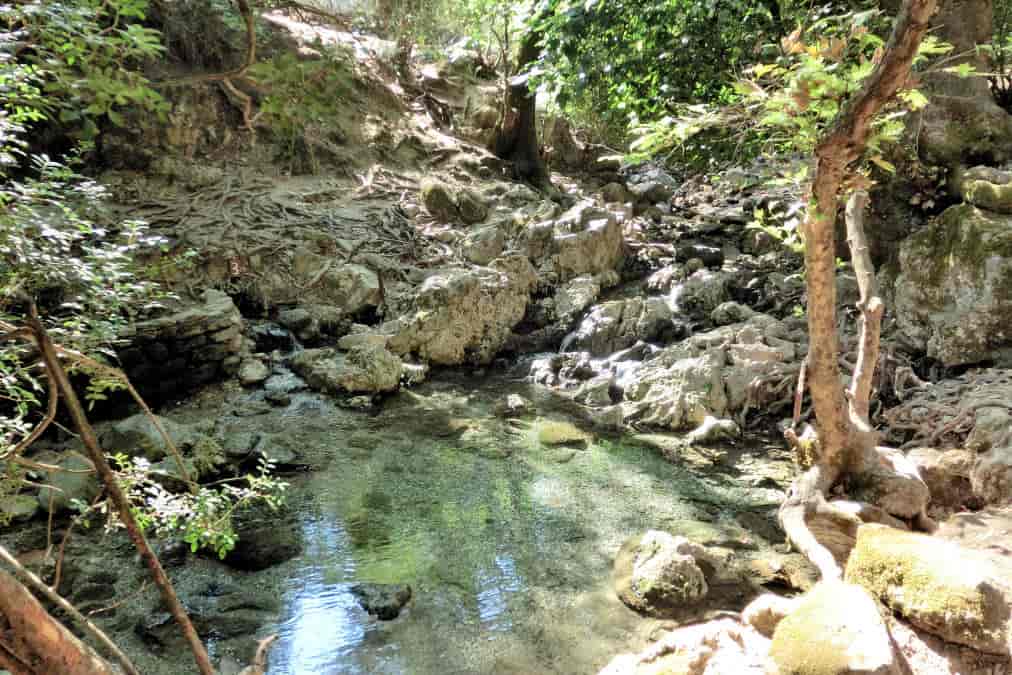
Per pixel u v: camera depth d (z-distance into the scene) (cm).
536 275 1153
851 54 424
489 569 556
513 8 1381
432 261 1175
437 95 1678
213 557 557
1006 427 632
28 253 311
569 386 962
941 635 325
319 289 1080
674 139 425
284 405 854
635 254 1313
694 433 802
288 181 1270
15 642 159
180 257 422
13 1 228
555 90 998
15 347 333
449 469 724
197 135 1202
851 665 292
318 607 505
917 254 852
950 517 534
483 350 1038
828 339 487
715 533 610
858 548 375
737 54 787
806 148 392
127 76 208
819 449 530
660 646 371
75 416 180
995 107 914
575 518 634
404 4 1512
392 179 1371
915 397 769
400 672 445
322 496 662
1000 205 803
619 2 863
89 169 1102
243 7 193
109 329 348
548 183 1560
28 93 249
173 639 468
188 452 681
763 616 375
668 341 1038
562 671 448
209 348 877
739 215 1424
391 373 920
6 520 414
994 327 788
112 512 327
